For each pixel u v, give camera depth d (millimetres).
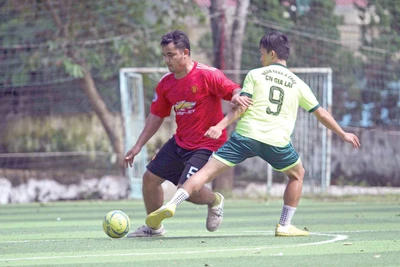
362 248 18562
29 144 55562
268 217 33281
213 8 49438
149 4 55469
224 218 32656
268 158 20672
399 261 16172
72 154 53500
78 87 56156
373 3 53406
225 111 48656
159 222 20062
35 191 50531
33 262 17000
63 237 23984
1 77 54125
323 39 51312
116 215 21969
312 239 20859
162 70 48688
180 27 55875
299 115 49250
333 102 53531
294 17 53406
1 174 52219
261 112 20453
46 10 54406
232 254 17562
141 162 50438
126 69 48344
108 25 54688
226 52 49875
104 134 57312
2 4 54688
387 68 53312
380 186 52438
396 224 27625
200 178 20281
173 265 15914
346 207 39844
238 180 52719
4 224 30641
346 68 53406
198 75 21344
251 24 53219
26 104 55500
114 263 16438
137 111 50188
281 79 20688
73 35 54250
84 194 50781
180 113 21703
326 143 48094
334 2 53500
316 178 48875
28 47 52719
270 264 15820
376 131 52969
